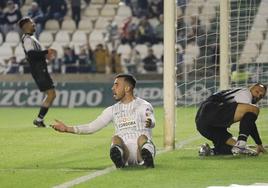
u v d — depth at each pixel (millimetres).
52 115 51844
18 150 29891
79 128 22844
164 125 28938
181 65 54125
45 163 25469
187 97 50438
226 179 21078
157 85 60188
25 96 61562
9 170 23609
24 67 64375
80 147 30906
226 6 34125
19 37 67375
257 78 41812
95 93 60812
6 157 27406
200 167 23562
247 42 41875
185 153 27531
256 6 43062
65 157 27281
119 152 22609
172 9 28047
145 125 22844
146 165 23078
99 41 67312
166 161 25094
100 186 19984
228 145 26531
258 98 26188
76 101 60750
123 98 23172
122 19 68250
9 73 64375
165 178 21281
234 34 41500
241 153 25938
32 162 25781
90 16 69812
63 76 62688
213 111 26172
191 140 33000
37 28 68000
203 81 50625
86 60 63500
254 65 42219
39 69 40344
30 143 32656
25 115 52531
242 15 41531
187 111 48906
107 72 63594
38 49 40125
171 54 28188
